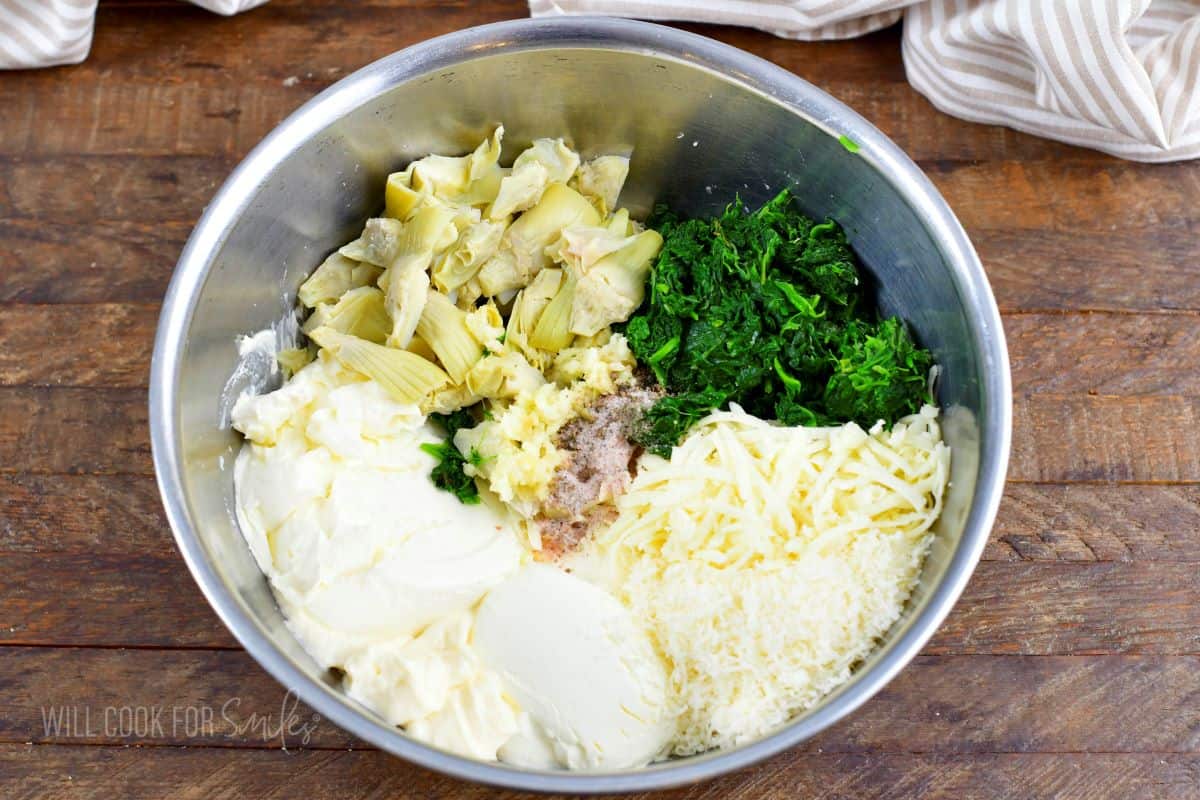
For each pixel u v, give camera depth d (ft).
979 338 1.59
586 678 1.58
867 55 1.89
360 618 1.61
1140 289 1.82
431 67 1.66
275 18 1.90
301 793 1.68
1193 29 1.77
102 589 1.73
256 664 1.71
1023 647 1.72
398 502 1.65
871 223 1.71
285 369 1.76
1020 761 1.69
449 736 1.57
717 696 1.58
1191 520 1.75
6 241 1.83
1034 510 1.75
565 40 1.66
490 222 1.74
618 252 1.74
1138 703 1.70
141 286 1.82
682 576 1.62
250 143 1.87
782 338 1.72
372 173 1.75
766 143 1.73
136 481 1.76
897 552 1.63
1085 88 1.77
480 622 1.62
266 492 1.65
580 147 1.81
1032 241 1.83
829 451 1.67
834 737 1.69
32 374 1.79
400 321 1.70
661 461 1.68
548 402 1.69
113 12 1.90
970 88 1.84
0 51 1.84
